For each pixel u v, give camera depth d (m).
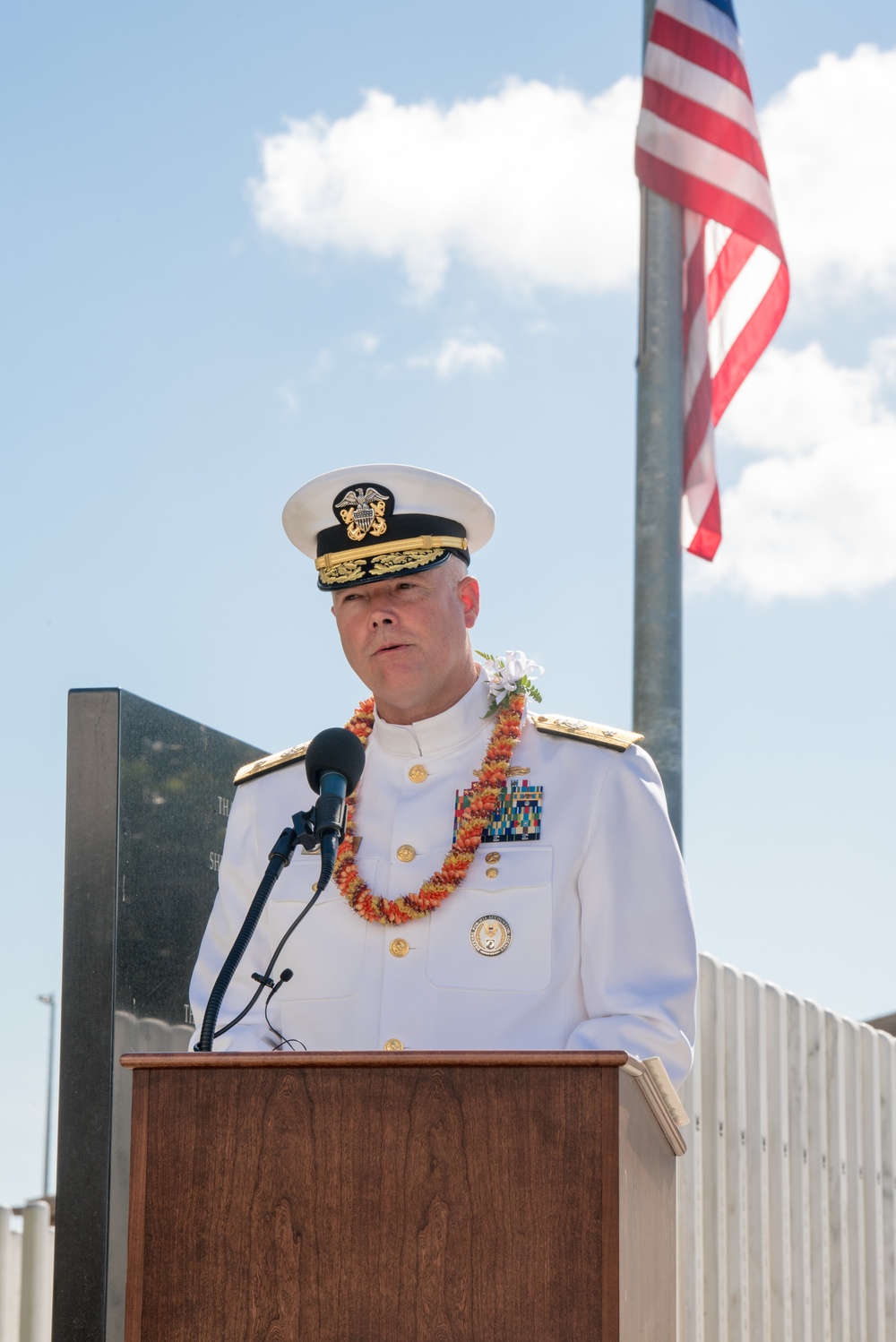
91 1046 4.40
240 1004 4.03
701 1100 7.76
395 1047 3.68
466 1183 2.52
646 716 8.11
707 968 7.99
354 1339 2.49
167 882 4.79
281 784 4.29
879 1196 9.22
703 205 8.67
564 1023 3.70
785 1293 8.14
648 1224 2.85
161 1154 2.62
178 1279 2.57
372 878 4.02
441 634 4.00
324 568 4.04
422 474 4.01
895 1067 9.58
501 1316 2.46
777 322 8.95
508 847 3.88
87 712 4.61
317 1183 2.56
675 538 8.34
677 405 8.54
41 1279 6.18
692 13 8.94
